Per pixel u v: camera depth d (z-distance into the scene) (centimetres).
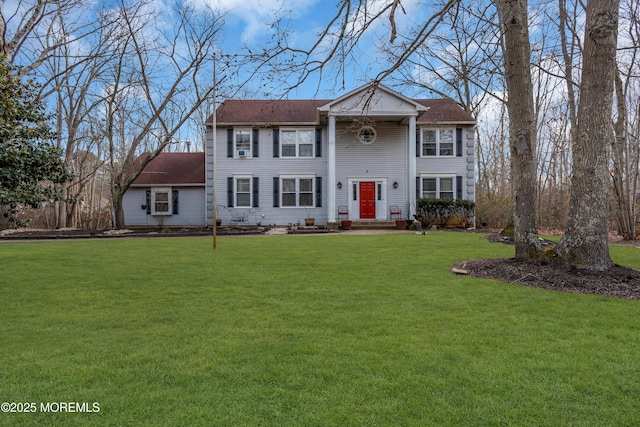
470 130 1947
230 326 394
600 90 594
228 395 254
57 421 226
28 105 774
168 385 269
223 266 750
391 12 592
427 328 383
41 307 468
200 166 2177
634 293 509
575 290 533
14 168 721
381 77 697
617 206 1473
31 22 1325
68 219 2328
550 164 2188
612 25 589
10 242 1334
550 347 333
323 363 302
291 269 710
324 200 1953
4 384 269
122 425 222
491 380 273
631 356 313
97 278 640
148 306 471
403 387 264
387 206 1930
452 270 684
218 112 2002
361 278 624
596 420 226
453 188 1942
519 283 579
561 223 2008
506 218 1998
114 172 2009
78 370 291
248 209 1950
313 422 224
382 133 1939
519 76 694
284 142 1961
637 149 1359
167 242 1252
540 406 240
